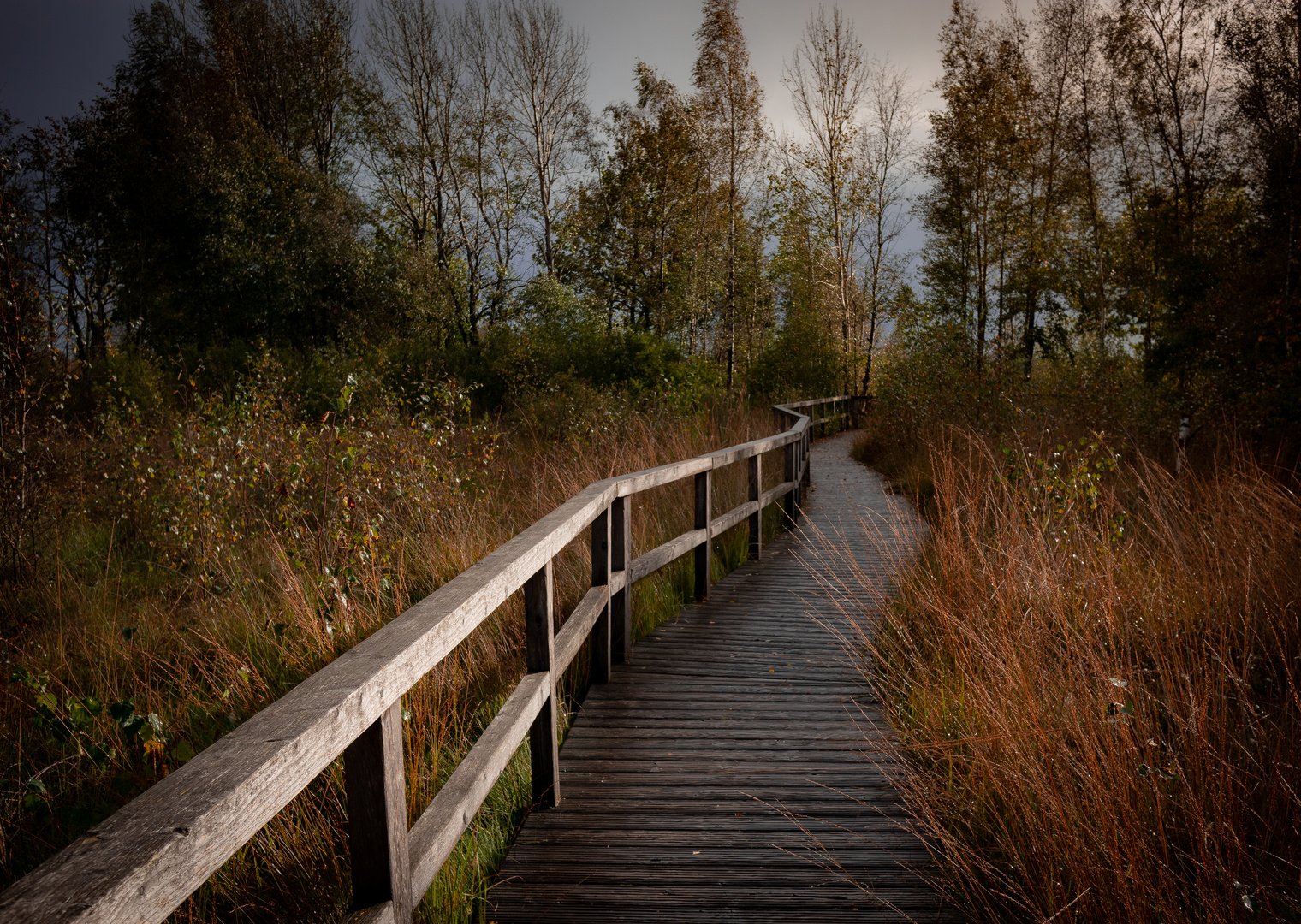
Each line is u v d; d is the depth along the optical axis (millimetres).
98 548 7531
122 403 12008
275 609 5172
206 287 25312
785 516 8914
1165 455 9258
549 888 2510
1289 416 9266
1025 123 22719
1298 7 11703
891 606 4926
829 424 22219
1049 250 22766
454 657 3961
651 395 14656
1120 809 2297
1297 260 10945
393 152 27609
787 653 4867
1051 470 5719
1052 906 2129
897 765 3254
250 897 2359
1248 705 2777
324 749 1256
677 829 2873
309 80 28328
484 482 7961
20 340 6707
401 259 26297
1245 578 3779
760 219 27938
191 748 3051
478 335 27734
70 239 25875
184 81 28297
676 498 7648
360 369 16859
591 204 28484
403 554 5645
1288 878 2180
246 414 8586
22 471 6777
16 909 754
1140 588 4168
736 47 21625
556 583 5230
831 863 2635
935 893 2459
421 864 1711
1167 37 17641
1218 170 16109
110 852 864
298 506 6379
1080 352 23422
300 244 25375
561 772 3348
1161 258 16641
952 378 14016
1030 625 3471
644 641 5117
